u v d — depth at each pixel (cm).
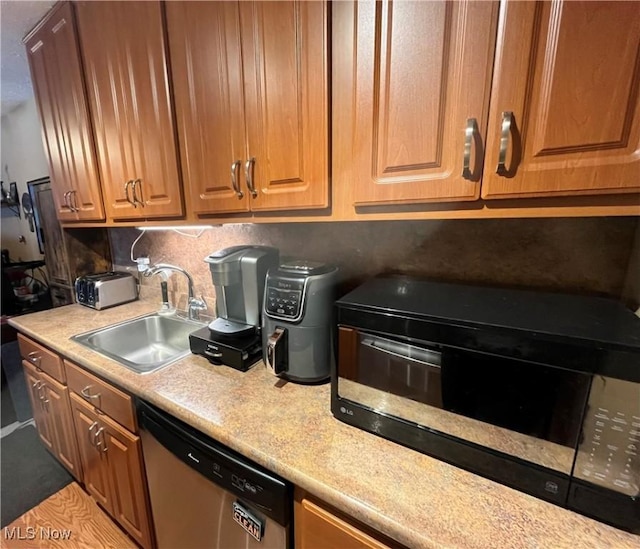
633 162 52
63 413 148
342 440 75
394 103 70
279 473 69
